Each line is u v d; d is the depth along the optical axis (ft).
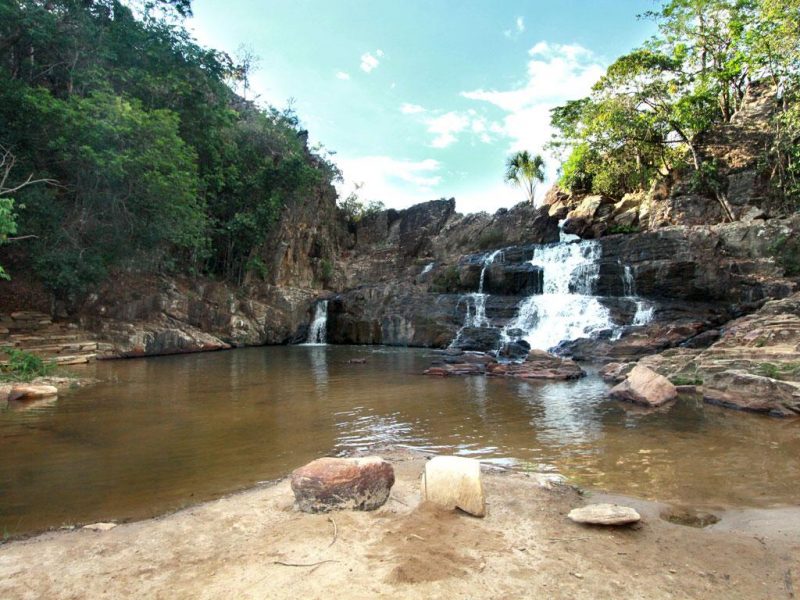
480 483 15.58
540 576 11.51
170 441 26.58
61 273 68.69
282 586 11.02
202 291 95.91
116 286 82.89
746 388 33.60
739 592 11.01
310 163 144.77
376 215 163.02
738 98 110.83
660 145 110.11
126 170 68.59
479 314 88.43
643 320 73.26
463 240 140.15
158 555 12.95
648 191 117.08
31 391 39.60
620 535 14.06
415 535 13.66
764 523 15.31
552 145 124.36
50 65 77.46
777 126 92.12
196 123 98.84
